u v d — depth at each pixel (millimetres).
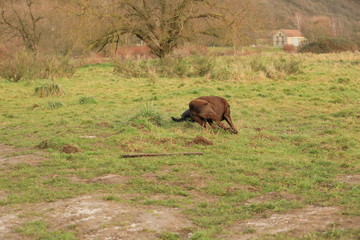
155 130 14719
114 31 50281
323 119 17125
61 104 21766
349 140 12773
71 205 8242
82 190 9289
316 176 9727
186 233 6930
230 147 12625
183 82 31250
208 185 9414
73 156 11984
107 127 15844
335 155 11617
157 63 39469
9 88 30531
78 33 48812
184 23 49969
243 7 49688
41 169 11000
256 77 31500
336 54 61094
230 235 6691
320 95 23516
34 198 8812
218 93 24969
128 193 9086
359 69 38250
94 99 22875
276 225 6922
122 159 11672
